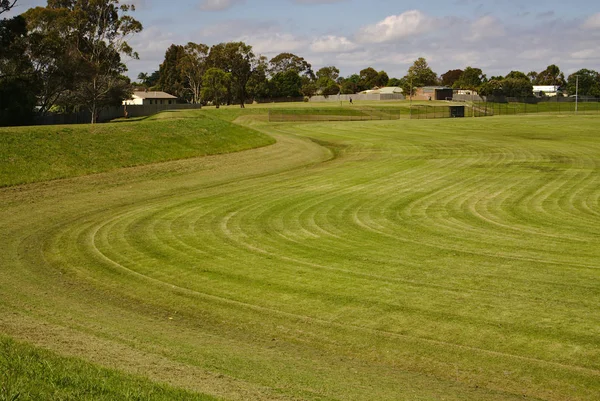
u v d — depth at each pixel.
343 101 158.25
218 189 28.56
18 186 28.34
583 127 68.44
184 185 29.70
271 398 8.12
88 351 9.58
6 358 7.94
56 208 23.67
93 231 19.94
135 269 15.78
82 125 43.03
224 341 11.14
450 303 12.91
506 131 63.44
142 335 11.16
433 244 18.02
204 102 142.38
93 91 80.62
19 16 65.25
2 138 33.19
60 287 14.31
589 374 9.67
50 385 7.09
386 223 20.92
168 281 14.80
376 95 164.75
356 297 13.41
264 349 10.78
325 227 20.38
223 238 18.89
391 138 55.25
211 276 15.10
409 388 9.19
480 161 37.84
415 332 11.48
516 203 24.30
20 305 12.62
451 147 46.84
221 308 12.97
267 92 158.50
